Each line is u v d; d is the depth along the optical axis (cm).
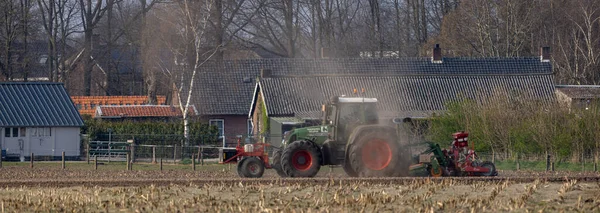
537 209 6175
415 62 18612
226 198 6900
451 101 14288
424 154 8581
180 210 6209
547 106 12812
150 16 18125
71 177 9744
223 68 18988
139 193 7212
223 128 18025
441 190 7356
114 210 6309
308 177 8419
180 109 17000
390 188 7419
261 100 16438
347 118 8606
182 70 16312
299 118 15200
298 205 6419
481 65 18425
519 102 12900
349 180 7919
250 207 6294
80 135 15175
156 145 14300
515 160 12388
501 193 7106
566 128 12069
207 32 16700
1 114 14838
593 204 6431
